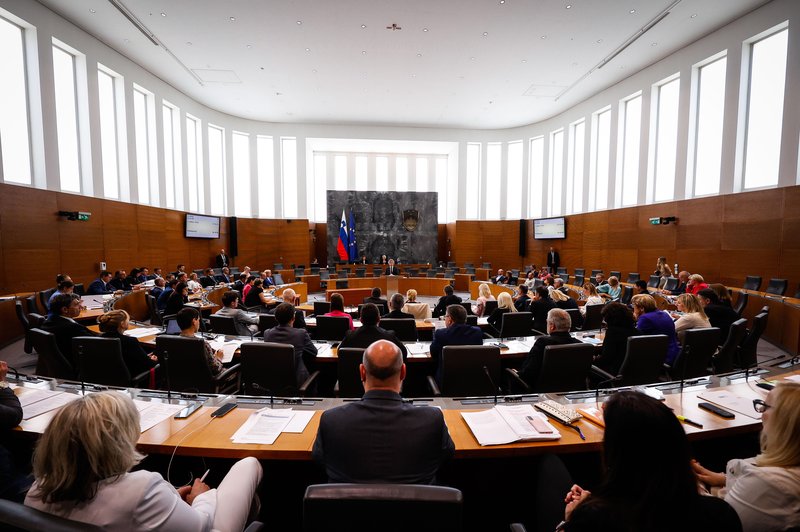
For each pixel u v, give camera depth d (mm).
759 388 2246
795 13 6762
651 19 7551
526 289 6230
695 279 6230
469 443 1660
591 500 910
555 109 12906
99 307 5926
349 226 16078
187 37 8148
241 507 1371
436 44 8398
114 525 1022
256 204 14258
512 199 15305
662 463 864
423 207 16406
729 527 857
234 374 3266
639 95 10320
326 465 1327
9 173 6781
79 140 8172
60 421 1033
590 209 12164
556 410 1922
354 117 13711
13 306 5699
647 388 2254
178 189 11625
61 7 7133
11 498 1647
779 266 7191
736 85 7766
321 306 5859
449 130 15117
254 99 11930
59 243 7555
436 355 3150
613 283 7715
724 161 8055
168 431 1756
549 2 6906
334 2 6891
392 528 971
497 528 2029
